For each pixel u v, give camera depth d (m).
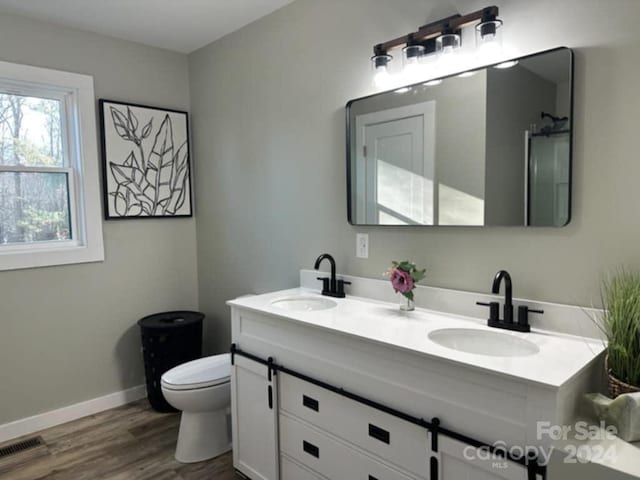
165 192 3.27
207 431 2.41
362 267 2.28
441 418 1.40
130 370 3.17
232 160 3.04
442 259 1.95
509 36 1.68
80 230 2.92
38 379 2.76
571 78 1.53
